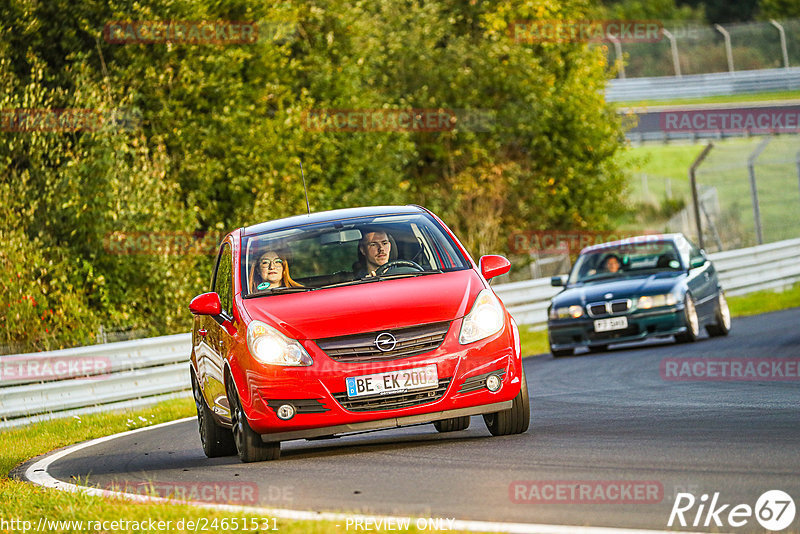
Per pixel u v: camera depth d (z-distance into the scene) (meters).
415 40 113.31
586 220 121.56
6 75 78.19
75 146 80.06
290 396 26.89
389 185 103.50
